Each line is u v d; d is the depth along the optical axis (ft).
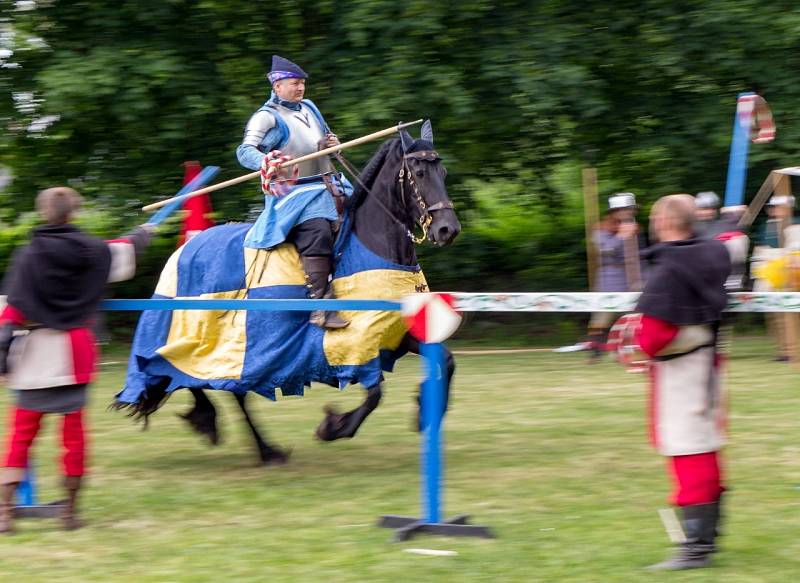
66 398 21.35
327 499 23.99
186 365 26.22
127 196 54.03
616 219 46.34
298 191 25.82
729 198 33.83
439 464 21.13
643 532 20.58
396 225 25.23
